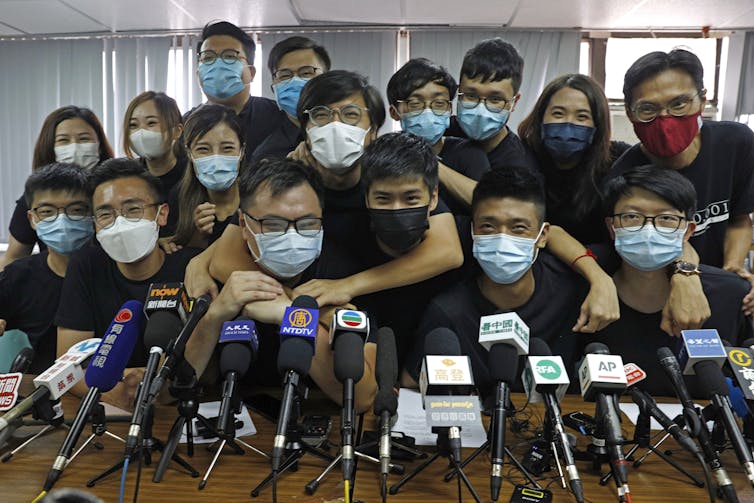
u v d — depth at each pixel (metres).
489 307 2.13
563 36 6.39
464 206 2.41
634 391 1.60
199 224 2.43
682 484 1.52
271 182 1.84
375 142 1.97
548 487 1.49
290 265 1.89
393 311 2.24
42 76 6.95
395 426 1.81
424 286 2.24
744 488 1.50
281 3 5.70
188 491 1.45
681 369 1.56
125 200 2.08
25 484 1.47
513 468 1.58
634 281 2.10
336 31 6.46
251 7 5.82
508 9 5.78
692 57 2.20
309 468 1.58
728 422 1.41
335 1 5.64
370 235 2.16
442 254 2.03
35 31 6.68
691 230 2.01
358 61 6.48
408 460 1.62
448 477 1.52
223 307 1.79
